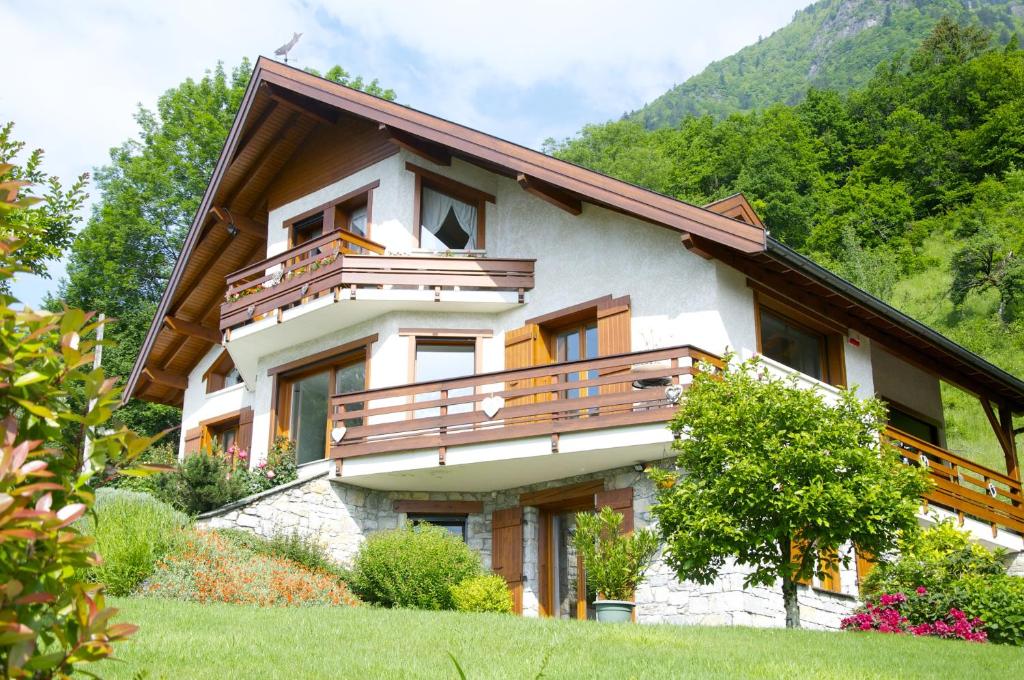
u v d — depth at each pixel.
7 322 3.32
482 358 17.64
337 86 18.17
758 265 15.59
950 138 50.75
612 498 15.12
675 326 15.29
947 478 17.34
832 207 47.53
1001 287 36.91
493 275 17.44
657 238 15.91
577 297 16.78
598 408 15.14
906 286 40.91
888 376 20.05
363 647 9.21
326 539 16.28
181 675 7.73
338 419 16.72
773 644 10.06
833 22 190.12
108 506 13.75
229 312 19.23
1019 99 50.44
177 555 13.40
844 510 11.00
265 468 17.89
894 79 57.62
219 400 22.08
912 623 12.93
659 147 51.25
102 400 3.45
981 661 9.91
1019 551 17.89
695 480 11.91
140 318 34.97
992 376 18.97
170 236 36.16
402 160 18.47
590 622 11.23
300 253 18.55
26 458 3.18
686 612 13.81
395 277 17.27
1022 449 29.67
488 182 19.23
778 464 11.22
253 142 19.98
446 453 15.45
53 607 3.18
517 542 16.38
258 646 9.05
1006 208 44.06
